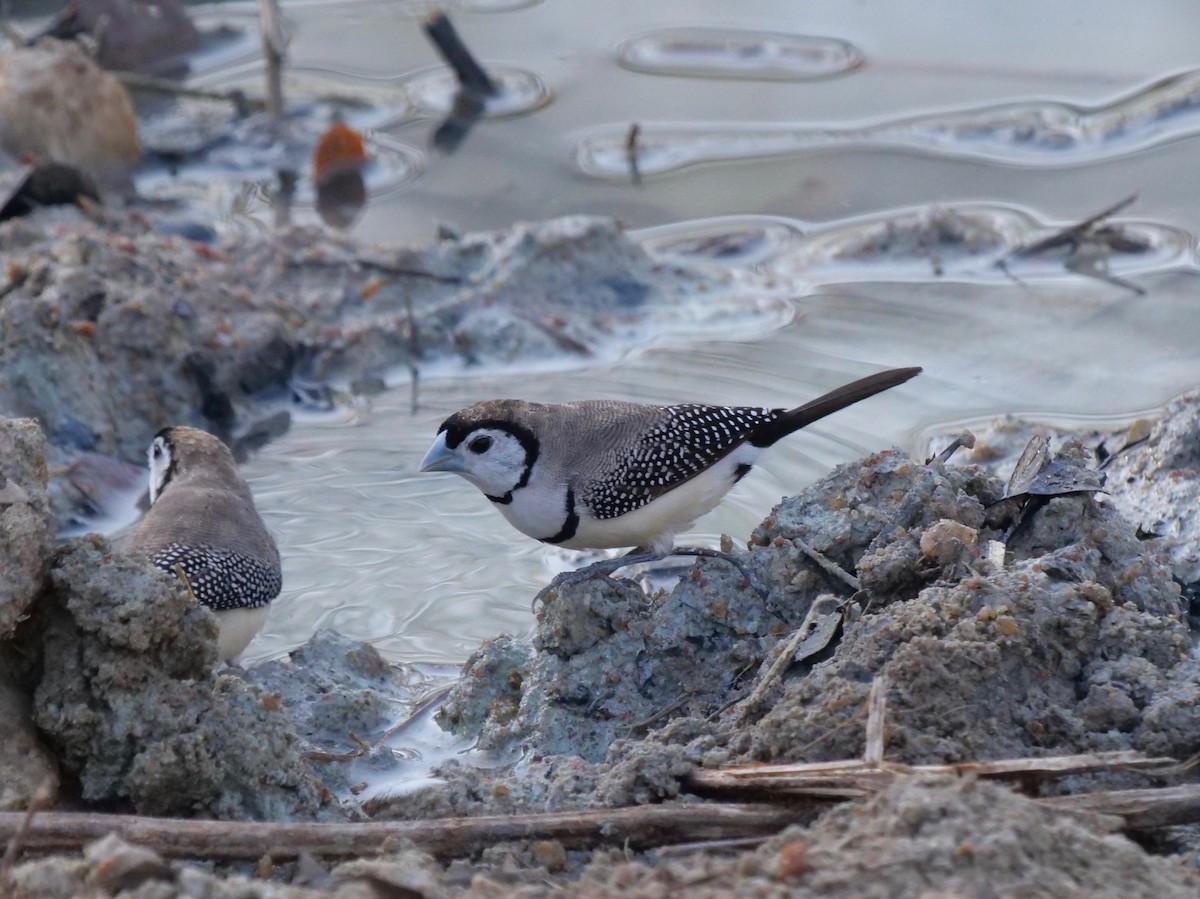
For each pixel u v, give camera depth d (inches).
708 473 365.4
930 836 231.9
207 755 293.0
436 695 366.9
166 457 411.2
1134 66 714.2
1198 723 281.4
